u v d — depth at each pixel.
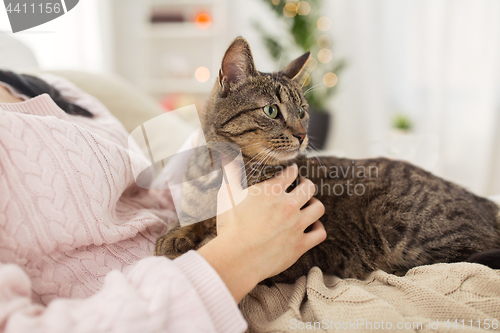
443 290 0.69
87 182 0.71
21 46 1.54
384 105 3.55
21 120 0.66
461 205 1.07
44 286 0.65
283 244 0.73
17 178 0.62
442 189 1.12
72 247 0.69
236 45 1.00
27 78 1.03
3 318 0.42
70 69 1.85
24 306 0.45
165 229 0.96
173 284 0.49
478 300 0.64
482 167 2.95
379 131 3.55
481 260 0.79
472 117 3.00
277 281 0.86
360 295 0.67
